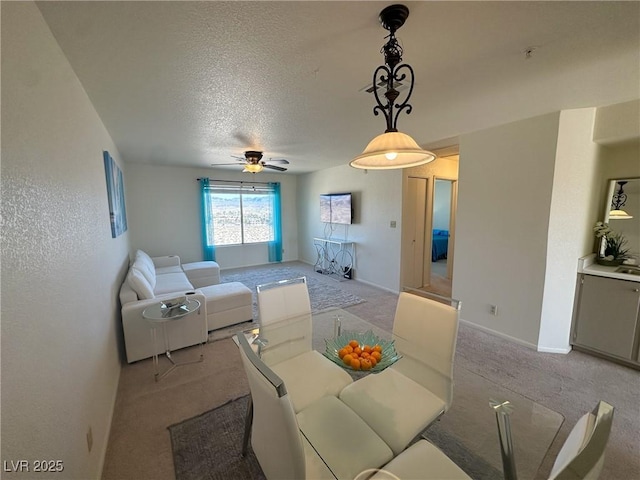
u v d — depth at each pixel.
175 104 2.27
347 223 5.46
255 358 1.10
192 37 1.39
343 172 5.67
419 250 5.00
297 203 7.48
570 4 1.20
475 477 1.37
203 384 2.31
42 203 1.08
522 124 2.77
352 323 2.76
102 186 2.38
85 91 1.93
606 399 2.08
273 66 1.70
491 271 3.10
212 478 1.51
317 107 2.38
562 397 2.10
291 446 0.93
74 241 1.43
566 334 2.73
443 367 1.80
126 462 1.59
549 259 2.69
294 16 1.25
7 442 0.76
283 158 4.86
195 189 6.05
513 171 2.86
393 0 1.16
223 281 5.48
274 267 6.73
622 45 1.52
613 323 2.53
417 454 1.19
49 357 1.04
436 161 4.93
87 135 1.93
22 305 0.88
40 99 1.13
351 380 1.75
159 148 3.95
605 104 2.40
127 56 1.55
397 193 4.56
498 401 1.67
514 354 2.72
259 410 1.09
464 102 2.32
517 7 1.21
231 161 5.17
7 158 0.84
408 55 1.61
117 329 2.56
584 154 2.54
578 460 0.68
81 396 1.35
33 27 1.10
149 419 1.92
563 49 1.56
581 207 2.61
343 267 5.80
